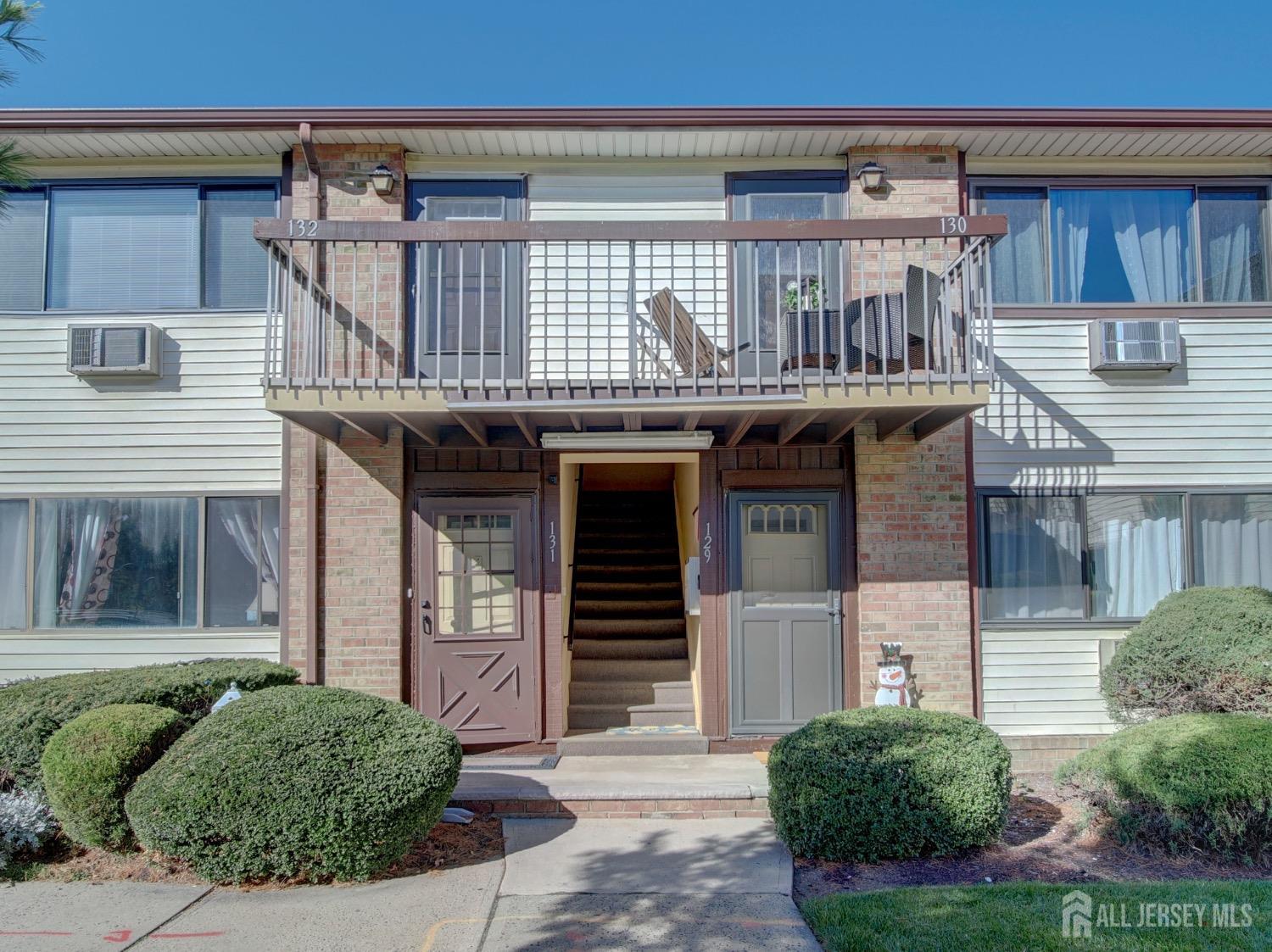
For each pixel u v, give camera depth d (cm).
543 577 752
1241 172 789
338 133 727
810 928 429
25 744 567
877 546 740
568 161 770
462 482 750
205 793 477
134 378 763
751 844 548
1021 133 732
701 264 762
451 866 517
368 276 744
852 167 759
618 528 1136
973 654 743
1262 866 507
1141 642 681
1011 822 593
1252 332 777
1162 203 794
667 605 955
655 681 853
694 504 836
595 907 455
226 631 750
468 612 746
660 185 770
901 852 517
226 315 766
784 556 757
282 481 750
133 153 760
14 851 518
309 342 644
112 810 510
